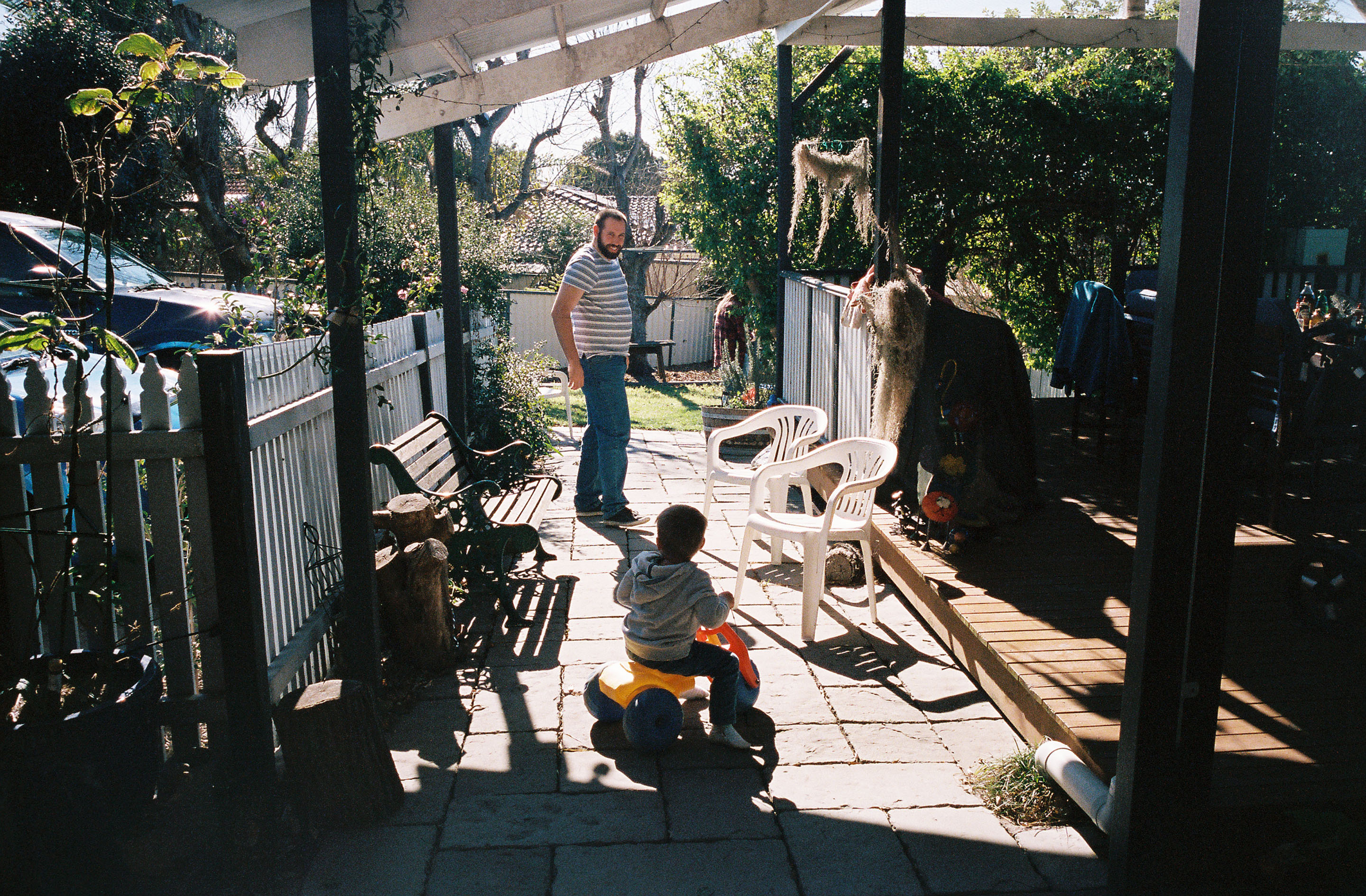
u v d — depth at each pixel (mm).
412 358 6516
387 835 3104
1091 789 3004
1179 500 2568
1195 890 2818
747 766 3555
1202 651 2660
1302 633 3936
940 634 4527
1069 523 5523
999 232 11312
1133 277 8344
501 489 6180
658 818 3203
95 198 3281
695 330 21016
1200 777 2738
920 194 10938
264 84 4309
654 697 3572
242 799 3094
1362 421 5148
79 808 2750
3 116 11008
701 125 11445
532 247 21141
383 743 3205
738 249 11477
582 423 11477
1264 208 2449
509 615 4895
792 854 3000
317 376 4445
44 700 2828
